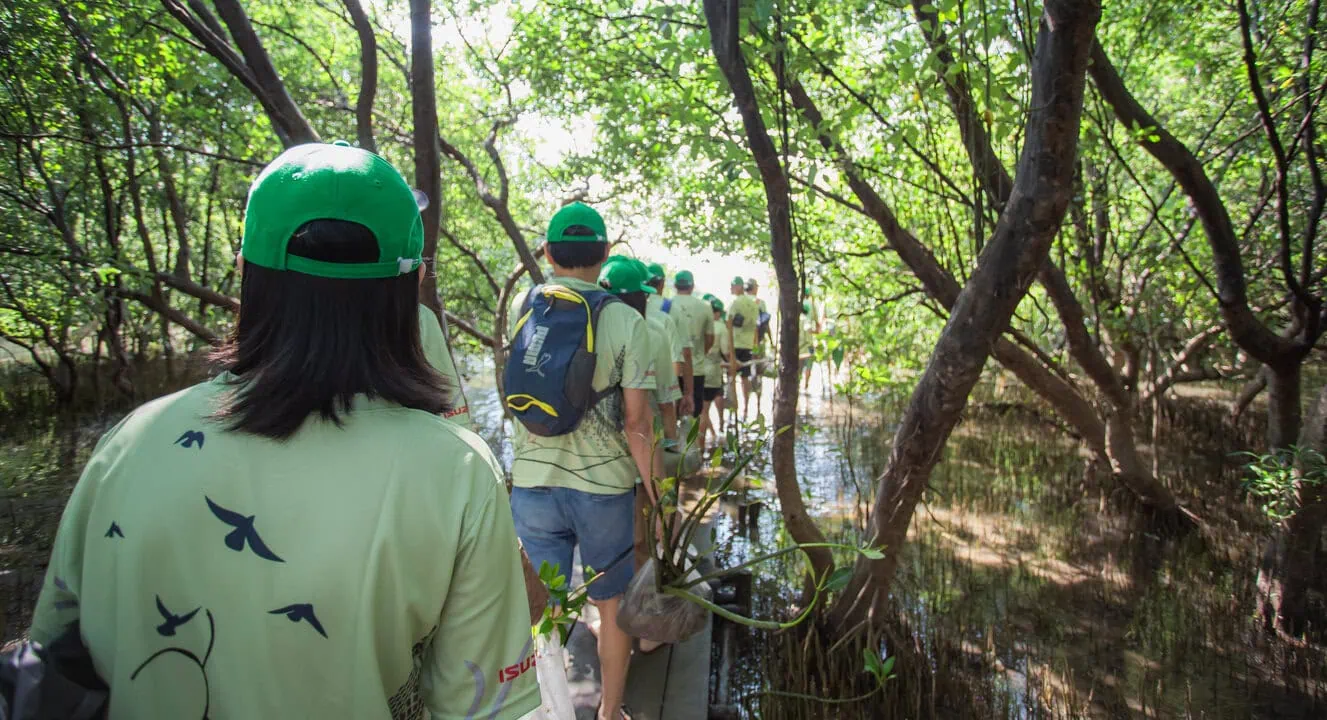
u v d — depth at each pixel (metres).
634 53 5.36
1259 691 4.56
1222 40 6.66
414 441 1.03
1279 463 5.14
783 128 3.77
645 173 5.94
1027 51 3.21
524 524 3.14
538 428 2.94
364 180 1.03
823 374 13.33
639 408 2.98
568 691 3.27
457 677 1.05
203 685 0.97
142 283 6.19
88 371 12.97
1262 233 6.88
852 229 6.65
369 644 0.97
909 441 3.82
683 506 6.84
